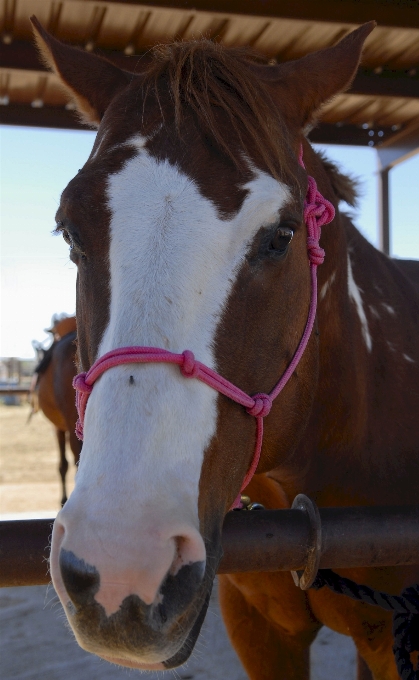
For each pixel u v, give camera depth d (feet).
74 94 4.95
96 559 2.83
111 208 3.65
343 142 13.92
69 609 3.01
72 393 16.44
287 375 4.16
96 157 3.97
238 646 6.17
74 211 3.76
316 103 4.81
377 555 3.92
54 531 3.13
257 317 3.77
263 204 3.71
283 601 5.54
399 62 11.90
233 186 3.68
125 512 2.93
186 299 3.43
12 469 28.91
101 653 3.05
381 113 13.29
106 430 3.15
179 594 3.01
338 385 5.18
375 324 5.74
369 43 11.25
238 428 3.74
